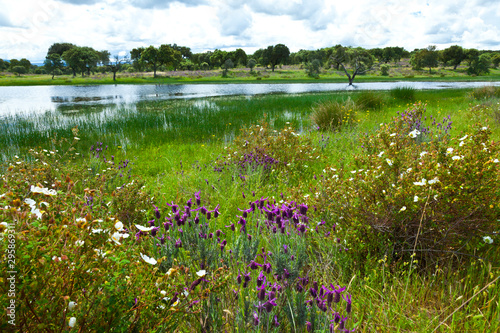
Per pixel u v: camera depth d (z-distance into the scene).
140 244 2.15
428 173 2.96
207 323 2.06
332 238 3.11
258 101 23.20
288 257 2.33
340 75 99.62
